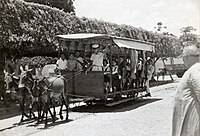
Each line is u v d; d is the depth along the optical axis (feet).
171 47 99.45
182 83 14.03
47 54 71.36
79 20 67.31
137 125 34.32
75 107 51.72
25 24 53.52
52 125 35.91
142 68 60.64
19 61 60.75
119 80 51.24
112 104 47.32
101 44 50.47
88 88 47.39
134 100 60.64
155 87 88.94
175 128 14.03
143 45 57.77
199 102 13.58
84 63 52.26
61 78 39.27
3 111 47.78
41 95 37.22
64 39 49.32
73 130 32.50
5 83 54.03
